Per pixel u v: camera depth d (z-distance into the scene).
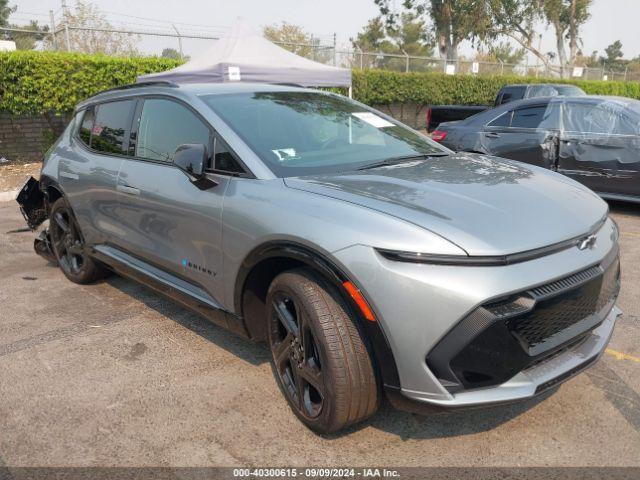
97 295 4.64
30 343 3.75
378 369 2.42
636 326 3.76
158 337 3.79
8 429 2.78
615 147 6.69
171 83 3.76
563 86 14.92
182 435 2.70
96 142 4.27
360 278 2.28
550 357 2.45
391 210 2.40
